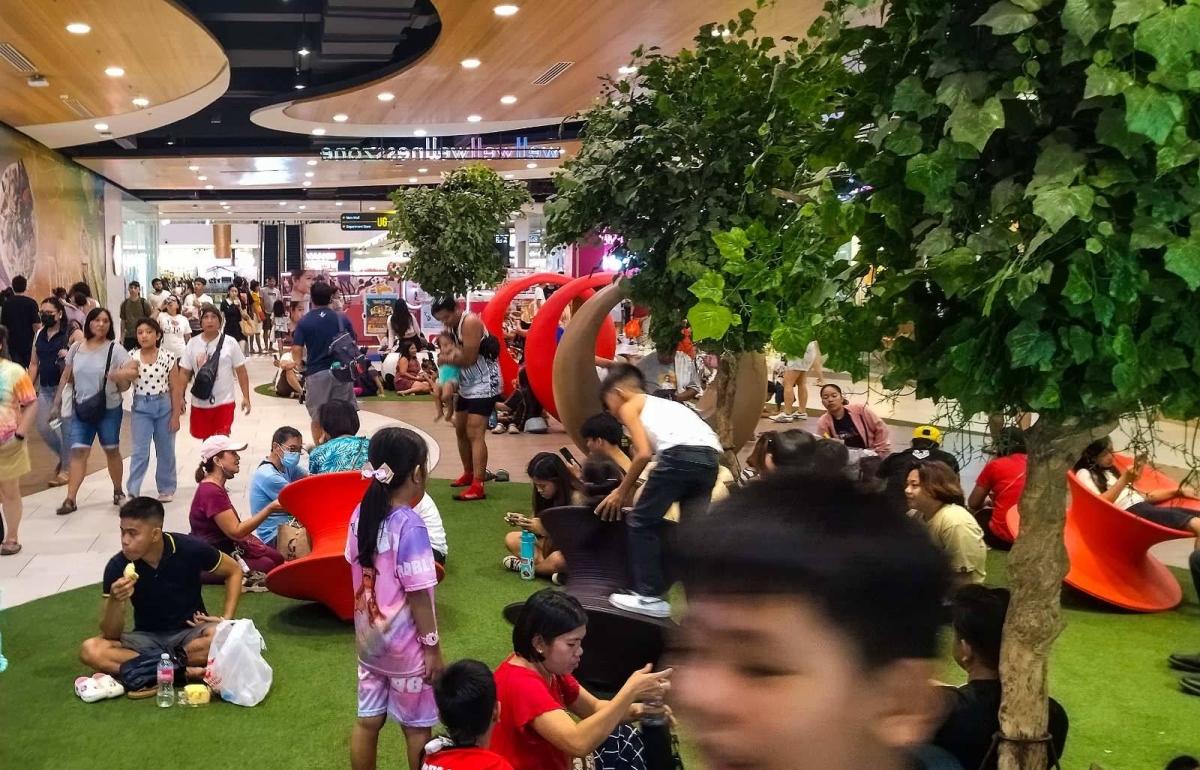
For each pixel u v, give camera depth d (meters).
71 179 20.47
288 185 26.44
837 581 0.64
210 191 29.67
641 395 4.70
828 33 2.13
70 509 7.66
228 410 8.21
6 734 4.08
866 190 2.18
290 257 45.69
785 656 0.64
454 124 15.93
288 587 5.27
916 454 5.18
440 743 2.77
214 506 5.78
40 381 9.10
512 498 8.47
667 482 4.35
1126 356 1.75
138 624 4.64
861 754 0.65
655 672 2.97
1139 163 1.74
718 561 0.67
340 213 36.06
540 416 12.25
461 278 14.09
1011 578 2.37
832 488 0.71
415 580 3.23
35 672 4.73
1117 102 1.71
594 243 5.67
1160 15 1.57
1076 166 1.73
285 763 3.86
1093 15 1.64
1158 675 4.88
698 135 4.75
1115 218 1.76
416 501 3.42
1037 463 2.28
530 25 9.20
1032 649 2.35
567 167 5.39
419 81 12.17
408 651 3.28
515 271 18.14
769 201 4.62
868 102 2.15
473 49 10.27
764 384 7.50
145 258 31.50
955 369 1.94
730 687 0.65
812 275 2.33
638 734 3.19
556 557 6.02
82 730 4.12
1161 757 3.99
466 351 8.20
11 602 5.70
